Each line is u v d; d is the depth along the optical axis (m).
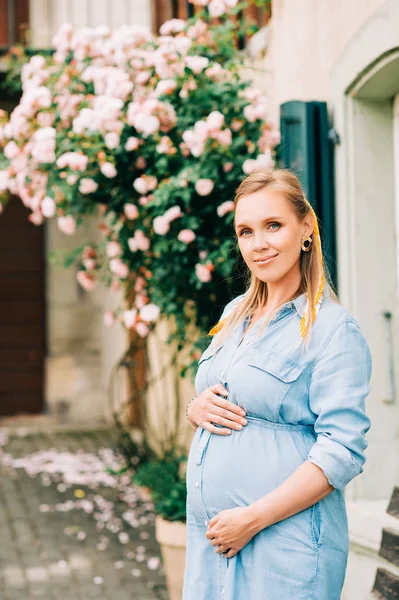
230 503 2.13
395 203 3.61
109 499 6.13
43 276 9.35
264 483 2.09
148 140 4.13
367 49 3.32
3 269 9.30
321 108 3.63
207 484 2.18
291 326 2.15
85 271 4.84
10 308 9.33
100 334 9.27
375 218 3.61
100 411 9.24
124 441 7.66
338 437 2.01
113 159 4.10
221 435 2.18
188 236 3.98
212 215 4.16
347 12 3.57
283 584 2.06
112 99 3.97
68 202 4.45
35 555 4.97
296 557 2.05
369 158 3.60
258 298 2.31
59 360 9.20
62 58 4.58
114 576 4.63
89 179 4.12
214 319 4.41
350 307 3.60
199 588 2.21
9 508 5.93
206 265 3.98
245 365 2.15
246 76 5.10
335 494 2.15
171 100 4.13
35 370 9.36
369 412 3.58
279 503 2.02
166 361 6.60
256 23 5.03
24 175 4.38
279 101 4.42
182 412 6.18
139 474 5.36
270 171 2.20
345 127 3.59
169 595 4.02
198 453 2.23
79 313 9.24
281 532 2.07
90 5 7.66
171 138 4.16
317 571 2.06
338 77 3.60
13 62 5.71
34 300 9.35
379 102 3.60
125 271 4.41
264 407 2.11
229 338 2.29
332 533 2.11
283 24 4.32
